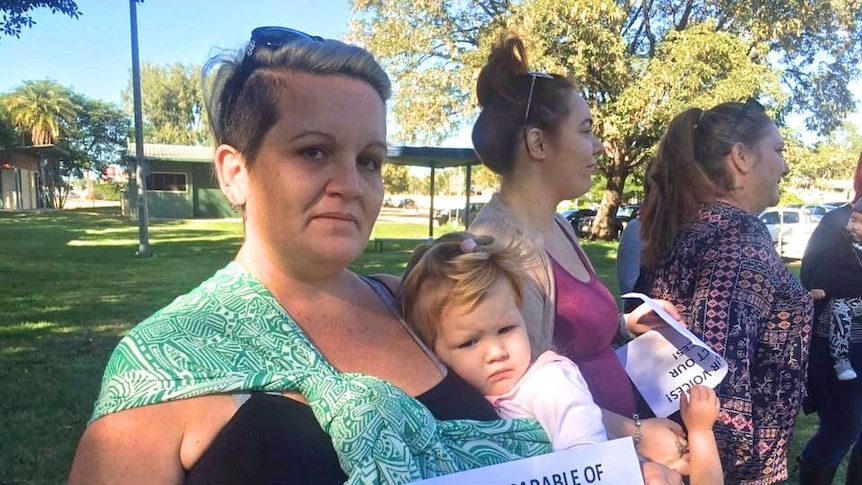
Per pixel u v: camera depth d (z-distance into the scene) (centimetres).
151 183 3406
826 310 325
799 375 219
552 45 1603
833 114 1880
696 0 1852
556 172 204
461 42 1947
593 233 2280
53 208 5041
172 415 112
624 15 1645
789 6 1670
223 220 3216
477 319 159
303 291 140
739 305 206
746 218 216
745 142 224
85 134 5981
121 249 1612
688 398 186
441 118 1853
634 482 143
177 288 976
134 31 1401
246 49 134
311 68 129
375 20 1919
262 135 128
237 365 120
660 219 235
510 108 203
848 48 1786
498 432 146
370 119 133
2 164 4697
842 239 329
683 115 239
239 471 112
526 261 177
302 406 121
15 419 430
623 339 244
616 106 1633
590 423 161
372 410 120
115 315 763
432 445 129
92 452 111
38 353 590
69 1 834
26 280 1040
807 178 2022
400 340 154
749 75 1472
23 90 5559
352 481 113
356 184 130
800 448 417
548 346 183
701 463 180
